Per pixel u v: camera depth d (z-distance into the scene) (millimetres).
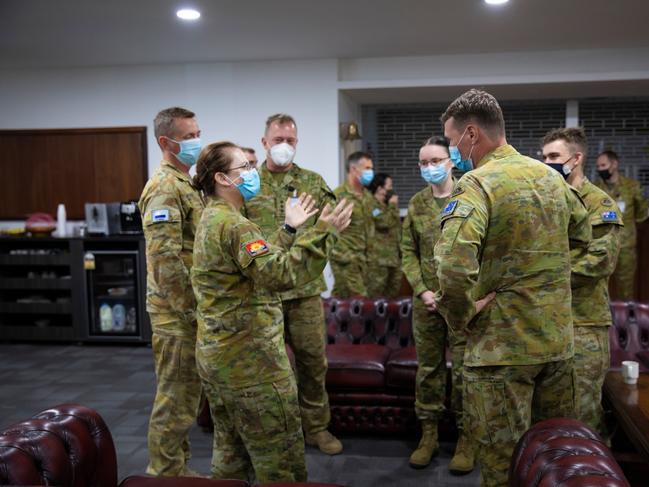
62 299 6047
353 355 3504
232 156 2055
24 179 6844
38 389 4508
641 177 6871
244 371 1986
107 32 5234
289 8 4609
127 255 5816
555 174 1859
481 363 1799
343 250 5211
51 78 6715
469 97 1881
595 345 2492
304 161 6457
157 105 6605
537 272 1769
